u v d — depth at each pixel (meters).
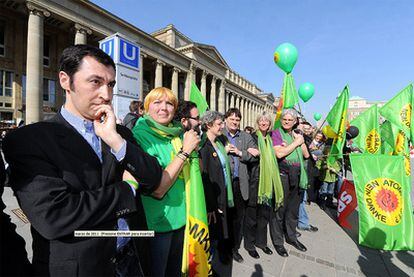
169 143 1.89
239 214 3.27
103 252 1.09
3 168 1.05
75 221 0.97
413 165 13.09
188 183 1.83
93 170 1.14
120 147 1.15
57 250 1.01
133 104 4.38
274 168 3.34
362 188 3.54
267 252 3.51
